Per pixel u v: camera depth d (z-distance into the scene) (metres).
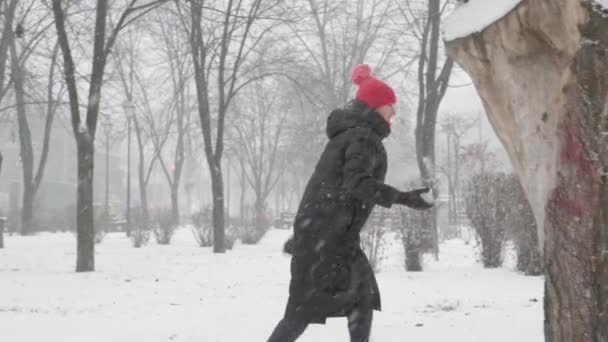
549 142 2.83
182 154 41.59
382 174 3.69
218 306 7.63
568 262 2.67
